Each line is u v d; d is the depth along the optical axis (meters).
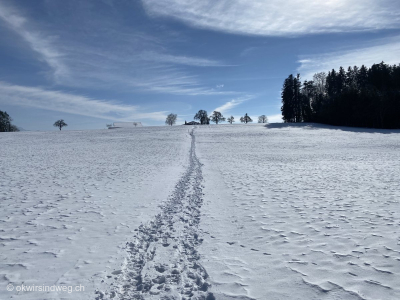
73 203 7.88
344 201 7.72
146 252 4.77
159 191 9.49
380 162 16.34
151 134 42.81
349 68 86.00
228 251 4.75
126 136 40.19
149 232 5.70
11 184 10.45
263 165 16.02
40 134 45.19
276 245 4.93
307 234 5.39
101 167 15.26
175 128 53.91
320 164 16.19
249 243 5.06
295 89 78.06
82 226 6.01
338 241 4.98
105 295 3.51
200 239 5.29
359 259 4.28
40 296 3.45
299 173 13.02
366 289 3.49
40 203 7.85
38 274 3.99
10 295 3.46
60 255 4.61
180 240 5.27
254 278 3.86
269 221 6.23
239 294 3.48
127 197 8.64
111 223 6.22
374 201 7.62
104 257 4.55
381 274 3.82
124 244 5.09
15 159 18.58
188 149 25.78
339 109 56.31
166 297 3.48
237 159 18.97
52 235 5.48
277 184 10.47
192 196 8.70
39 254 4.64
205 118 106.94
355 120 55.41
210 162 17.38
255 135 40.31
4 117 84.25
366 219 6.11
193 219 6.48
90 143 31.62
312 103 71.19
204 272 4.05
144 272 4.09
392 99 48.88
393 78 66.12
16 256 4.56
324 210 6.93
